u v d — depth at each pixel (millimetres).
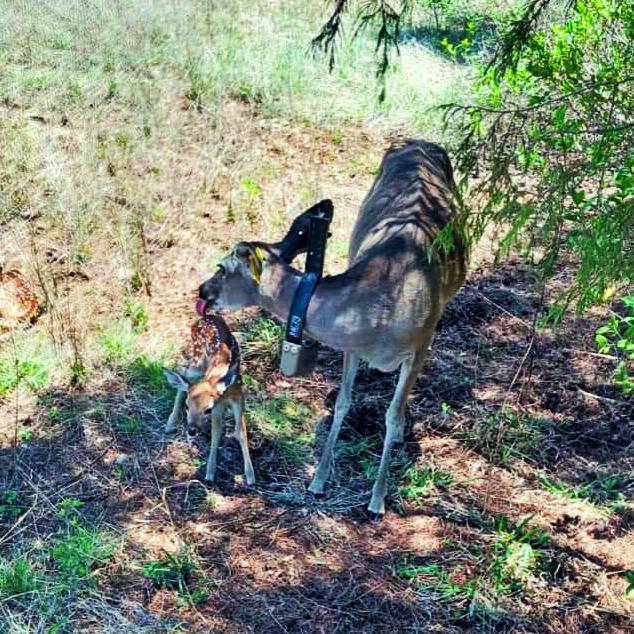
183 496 5172
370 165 9133
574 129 4613
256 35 11500
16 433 5414
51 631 4234
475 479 5359
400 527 5020
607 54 6824
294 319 4812
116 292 6961
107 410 5797
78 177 8047
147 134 9195
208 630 4324
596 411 5891
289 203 8320
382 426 5793
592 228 3889
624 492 5246
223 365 5012
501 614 4426
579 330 6680
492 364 6367
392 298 4773
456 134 8734
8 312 6457
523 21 4613
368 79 10727
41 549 4742
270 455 5527
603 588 4594
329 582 4625
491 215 3912
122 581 4582
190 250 7562
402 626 4391
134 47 10492
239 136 9484
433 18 11656
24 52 10508
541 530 4945
